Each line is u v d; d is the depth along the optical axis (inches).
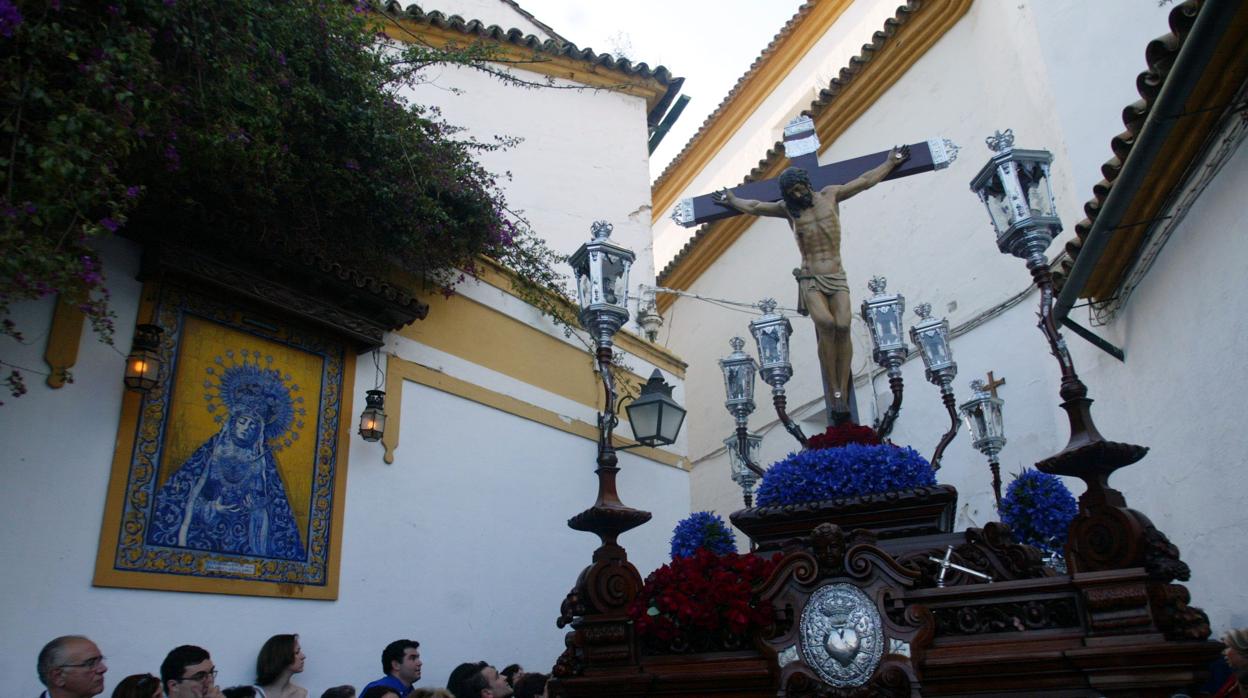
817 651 105.1
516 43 371.6
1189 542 214.7
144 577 170.9
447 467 248.2
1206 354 195.2
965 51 367.2
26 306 164.2
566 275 351.9
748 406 188.7
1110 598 92.0
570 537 284.4
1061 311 234.5
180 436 183.5
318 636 201.6
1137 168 182.2
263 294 200.5
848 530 139.9
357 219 216.8
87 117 130.8
